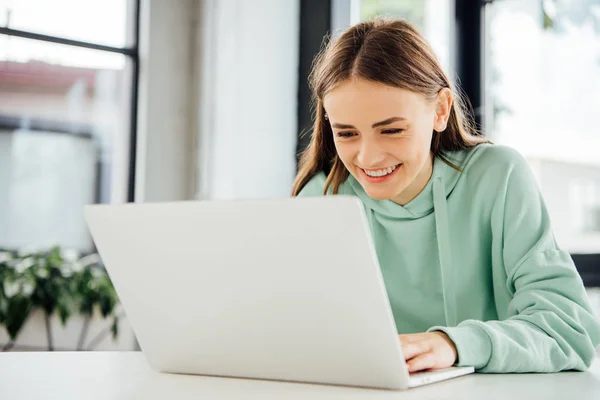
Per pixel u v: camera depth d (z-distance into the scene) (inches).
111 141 117.4
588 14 81.4
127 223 33.0
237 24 112.2
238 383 33.1
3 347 103.3
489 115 90.4
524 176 45.1
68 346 106.7
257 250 30.1
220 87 115.4
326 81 42.1
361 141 40.7
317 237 28.6
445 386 31.7
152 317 34.9
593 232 81.0
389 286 49.2
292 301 30.4
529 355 35.6
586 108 81.3
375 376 30.6
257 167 109.7
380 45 40.8
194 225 31.2
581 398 29.0
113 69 117.7
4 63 110.8
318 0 105.5
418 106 40.8
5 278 103.1
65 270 106.4
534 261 41.1
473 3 91.7
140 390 31.4
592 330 38.7
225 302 32.2
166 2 119.8
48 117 113.3
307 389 31.2
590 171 81.1
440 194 47.0
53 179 113.3
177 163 120.4
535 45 86.1
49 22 113.3
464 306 46.2
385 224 48.8
